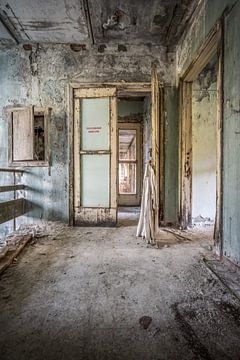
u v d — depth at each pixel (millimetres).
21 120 4125
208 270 2277
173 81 4191
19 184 4223
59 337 1367
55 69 4164
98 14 3328
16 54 4184
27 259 2578
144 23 3523
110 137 4148
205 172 4207
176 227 4109
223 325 1476
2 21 3479
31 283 2020
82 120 4199
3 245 2938
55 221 4215
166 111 4188
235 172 2219
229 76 2342
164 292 1868
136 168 7027
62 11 3256
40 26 3617
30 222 4227
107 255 2701
